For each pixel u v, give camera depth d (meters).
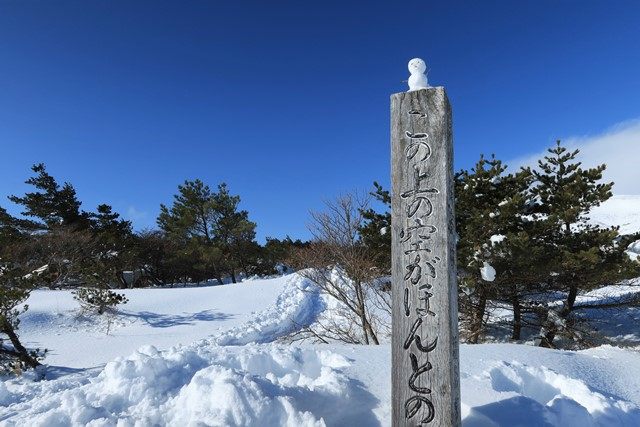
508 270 11.84
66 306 19.97
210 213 33.47
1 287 12.75
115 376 4.81
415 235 3.55
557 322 12.78
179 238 33.94
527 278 12.14
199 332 17.09
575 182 12.34
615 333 14.65
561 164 13.22
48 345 15.99
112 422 3.69
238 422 3.63
